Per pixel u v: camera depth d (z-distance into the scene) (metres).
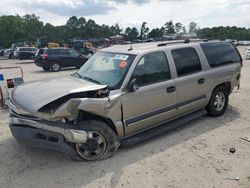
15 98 4.60
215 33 72.94
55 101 4.20
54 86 4.69
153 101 5.10
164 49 5.46
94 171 4.33
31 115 4.24
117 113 4.62
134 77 4.84
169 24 88.12
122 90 4.67
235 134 5.71
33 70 21.08
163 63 5.36
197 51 6.08
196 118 6.29
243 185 3.95
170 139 5.48
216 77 6.34
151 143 5.30
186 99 5.73
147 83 5.04
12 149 5.13
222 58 6.66
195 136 5.61
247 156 4.77
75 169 4.40
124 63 4.98
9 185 4.03
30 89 4.75
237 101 8.20
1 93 8.04
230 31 87.19
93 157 4.60
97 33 106.12
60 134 4.22
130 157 4.75
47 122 4.21
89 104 4.27
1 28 95.94
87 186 3.96
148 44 5.77
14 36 97.50
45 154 4.90
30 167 4.50
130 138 4.99
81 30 106.88
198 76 5.91
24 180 4.14
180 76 5.57
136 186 3.95
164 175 4.21
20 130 4.35
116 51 5.46
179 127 6.10
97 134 4.55
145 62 5.06
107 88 4.64
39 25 106.00
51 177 4.20
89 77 5.18
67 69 21.28
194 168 4.40
